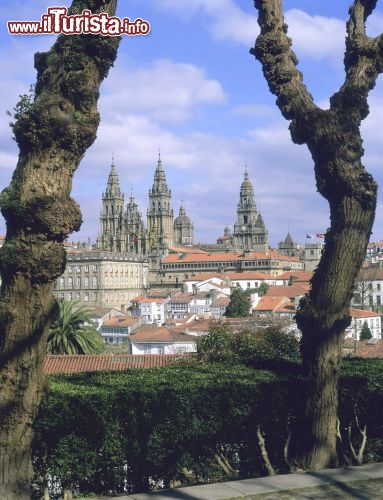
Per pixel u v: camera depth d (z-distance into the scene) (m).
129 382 10.92
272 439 11.33
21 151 8.61
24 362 8.59
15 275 8.41
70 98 8.53
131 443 10.12
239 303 111.50
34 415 8.83
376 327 92.94
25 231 8.35
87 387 10.35
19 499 8.69
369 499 8.93
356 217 11.09
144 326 92.94
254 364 13.43
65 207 8.41
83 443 9.75
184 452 10.58
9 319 8.47
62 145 8.45
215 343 20.72
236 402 10.95
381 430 11.98
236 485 9.55
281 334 21.44
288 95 11.81
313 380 11.20
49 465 9.59
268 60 11.97
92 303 169.62
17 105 9.34
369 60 11.65
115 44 8.76
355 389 11.85
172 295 156.62
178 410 10.49
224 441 10.90
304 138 11.59
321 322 11.19
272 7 12.15
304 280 155.88
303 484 9.58
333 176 11.12
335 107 11.41
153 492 9.31
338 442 11.46
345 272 11.13
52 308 8.80
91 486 10.00
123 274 178.25
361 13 11.96
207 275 181.38
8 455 8.65
